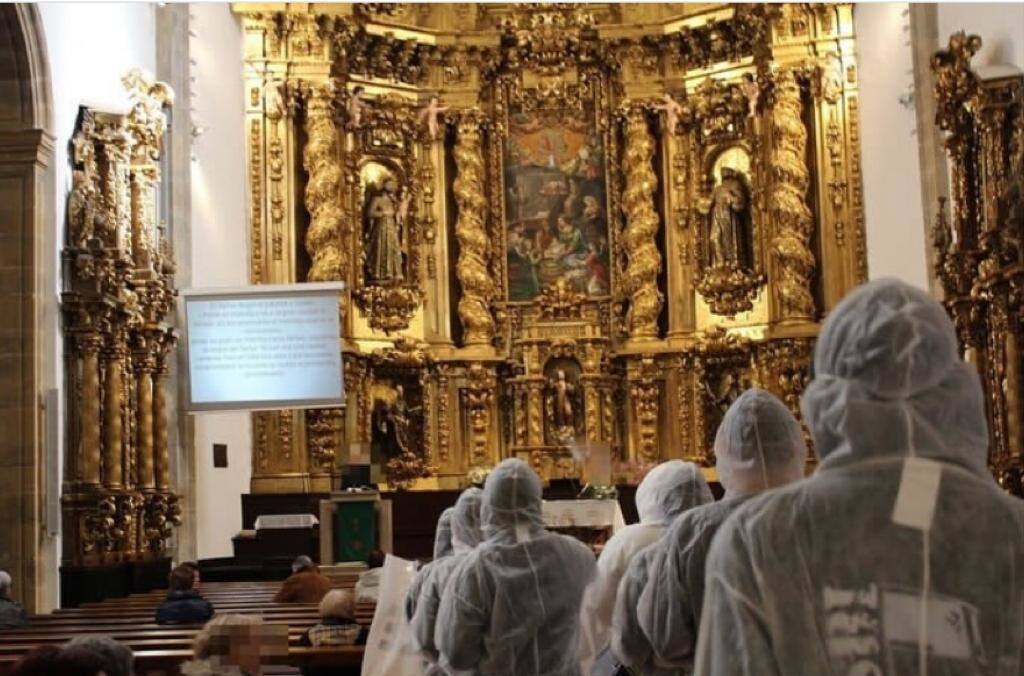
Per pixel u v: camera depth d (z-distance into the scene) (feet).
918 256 66.85
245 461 71.41
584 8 80.23
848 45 75.05
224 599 41.73
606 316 79.36
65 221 48.57
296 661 25.38
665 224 79.15
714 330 76.23
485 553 17.63
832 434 9.11
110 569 48.67
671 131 79.25
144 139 54.29
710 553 9.18
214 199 69.36
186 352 61.98
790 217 73.82
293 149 75.00
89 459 48.16
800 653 8.49
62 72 48.91
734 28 77.82
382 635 22.54
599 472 54.19
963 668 8.36
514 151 80.84
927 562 8.48
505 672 17.47
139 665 24.76
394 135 78.48
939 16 62.49
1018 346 46.52
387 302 76.74
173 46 63.10
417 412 77.41
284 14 74.69
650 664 14.49
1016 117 48.49
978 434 9.25
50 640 29.60
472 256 78.64
